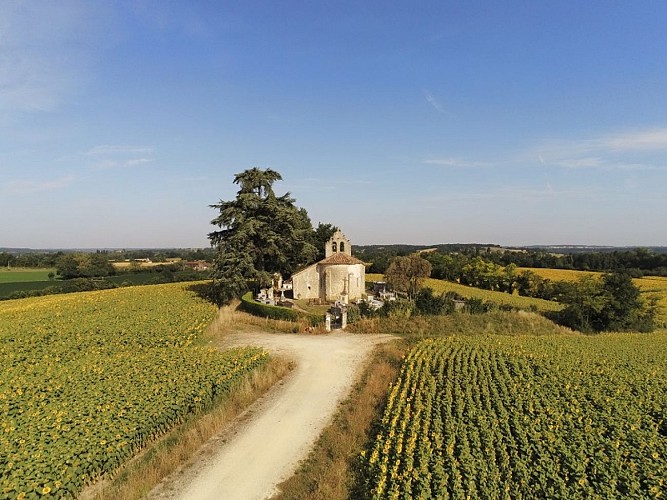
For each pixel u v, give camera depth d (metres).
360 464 14.25
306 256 53.72
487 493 11.48
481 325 39.53
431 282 86.00
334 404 20.50
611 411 18.12
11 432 13.72
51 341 27.84
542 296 73.19
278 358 26.92
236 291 45.84
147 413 15.95
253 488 13.66
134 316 35.28
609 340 35.31
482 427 15.36
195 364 21.88
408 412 17.30
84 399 16.77
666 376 24.23
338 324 38.47
